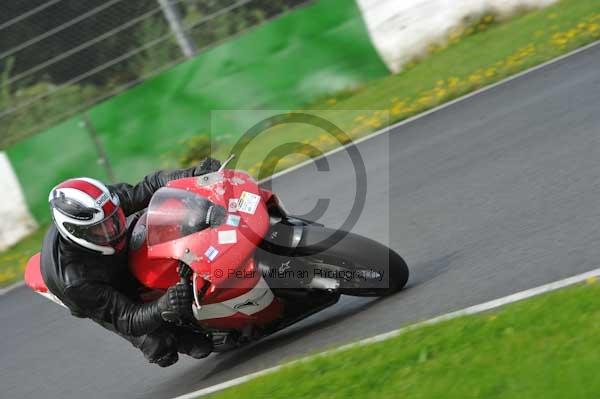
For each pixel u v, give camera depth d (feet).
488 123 104.22
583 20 135.85
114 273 61.87
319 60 150.41
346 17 150.51
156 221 59.52
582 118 91.86
